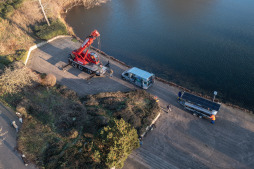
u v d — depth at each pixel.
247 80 30.36
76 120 20.95
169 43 38.59
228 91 28.67
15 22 37.28
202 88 29.25
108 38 40.06
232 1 54.72
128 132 17.16
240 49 36.50
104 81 28.50
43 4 44.00
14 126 19.12
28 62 30.52
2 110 21.06
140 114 22.78
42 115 21.17
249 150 20.50
